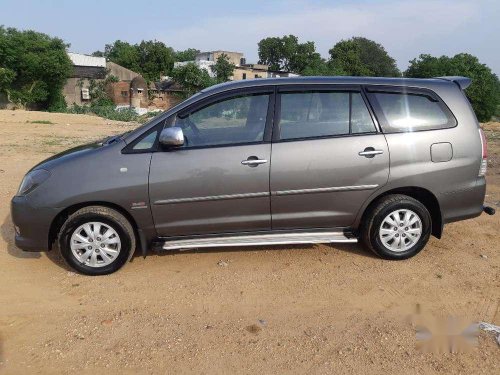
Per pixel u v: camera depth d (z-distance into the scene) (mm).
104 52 88625
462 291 4406
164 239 4812
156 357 3449
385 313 4047
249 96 4797
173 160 4598
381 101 4859
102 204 4664
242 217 4754
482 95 57406
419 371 3289
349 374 3262
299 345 3596
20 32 47938
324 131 4777
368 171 4762
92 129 22641
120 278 4695
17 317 4004
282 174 4664
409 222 4938
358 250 5320
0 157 12062
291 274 4758
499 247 5465
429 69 62719
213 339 3670
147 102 59750
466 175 4938
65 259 4695
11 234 5902
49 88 49906
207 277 4707
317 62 86438
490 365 3348
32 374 3266
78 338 3691
